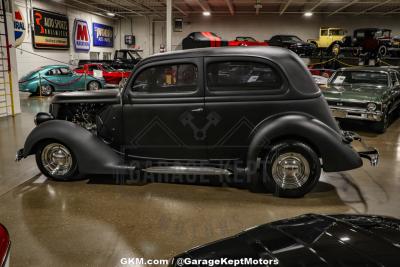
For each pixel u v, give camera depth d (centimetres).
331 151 349
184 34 2595
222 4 2150
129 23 2611
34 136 396
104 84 1545
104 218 322
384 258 131
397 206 354
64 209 341
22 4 1535
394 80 832
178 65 377
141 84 390
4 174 445
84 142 390
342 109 708
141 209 343
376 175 455
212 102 372
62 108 438
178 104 380
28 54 1593
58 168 413
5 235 184
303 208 347
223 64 368
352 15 2433
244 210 341
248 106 367
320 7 2205
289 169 360
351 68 859
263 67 364
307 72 370
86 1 1973
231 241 162
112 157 394
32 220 316
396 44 1862
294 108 362
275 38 2030
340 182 426
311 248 142
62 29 1864
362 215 189
